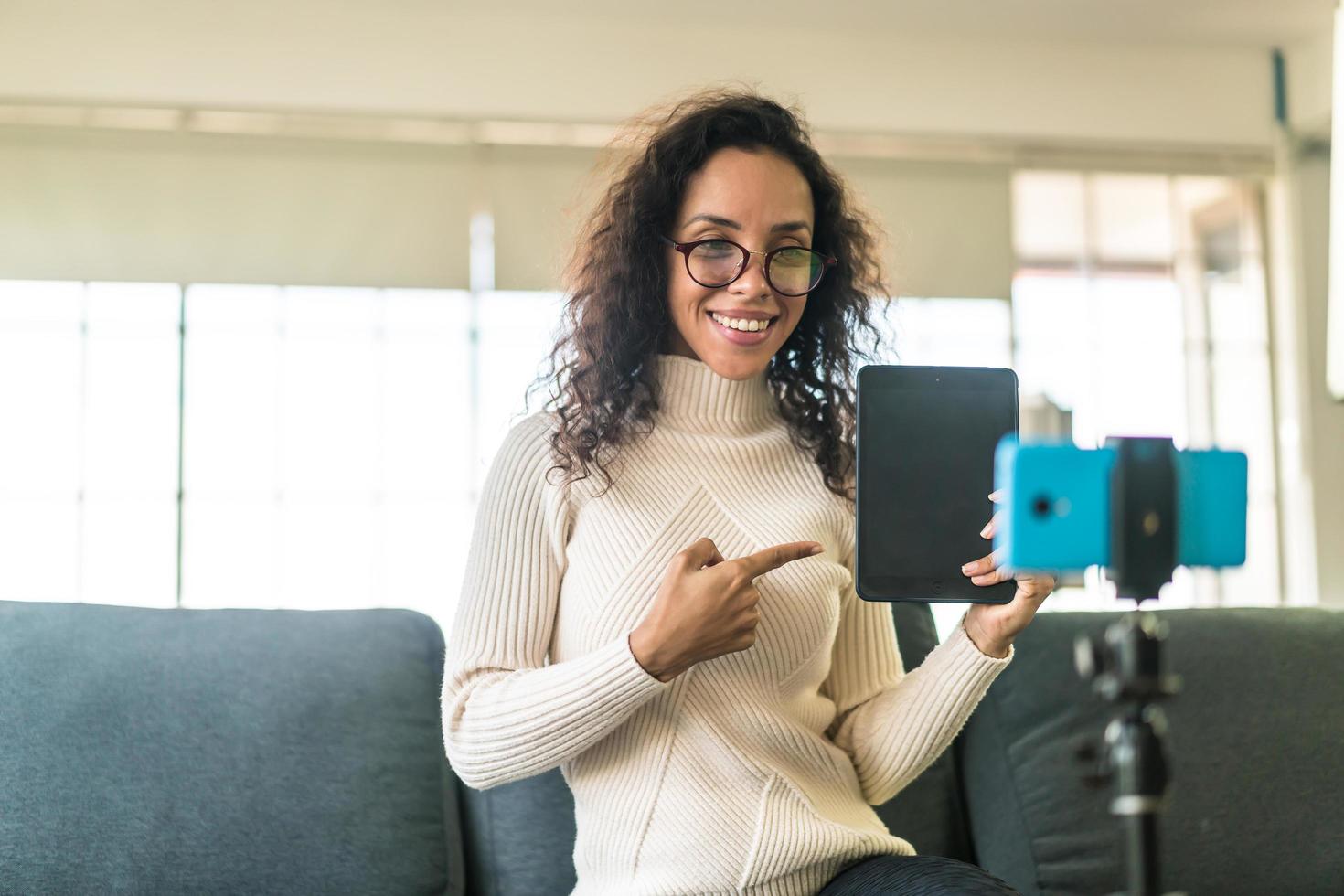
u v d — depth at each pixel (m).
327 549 5.58
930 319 5.82
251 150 5.48
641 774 1.40
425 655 1.71
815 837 1.37
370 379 5.58
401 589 5.62
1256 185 6.18
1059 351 6.04
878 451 1.32
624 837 1.39
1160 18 5.68
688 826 1.37
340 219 5.53
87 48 5.40
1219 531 0.80
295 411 5.56
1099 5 5.54
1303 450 5.93
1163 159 6.03
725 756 1.40
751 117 1.55
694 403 1.56
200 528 5.50
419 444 5.62
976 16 5.63
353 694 1.61
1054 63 5.95
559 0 5.46
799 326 1.67
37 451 5.43
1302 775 1.64
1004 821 1.67
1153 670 0.78
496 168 5.61
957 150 5.89
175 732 1.53
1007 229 5.90
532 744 1.32
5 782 1.46
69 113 5.40
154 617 1.65
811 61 5.80
